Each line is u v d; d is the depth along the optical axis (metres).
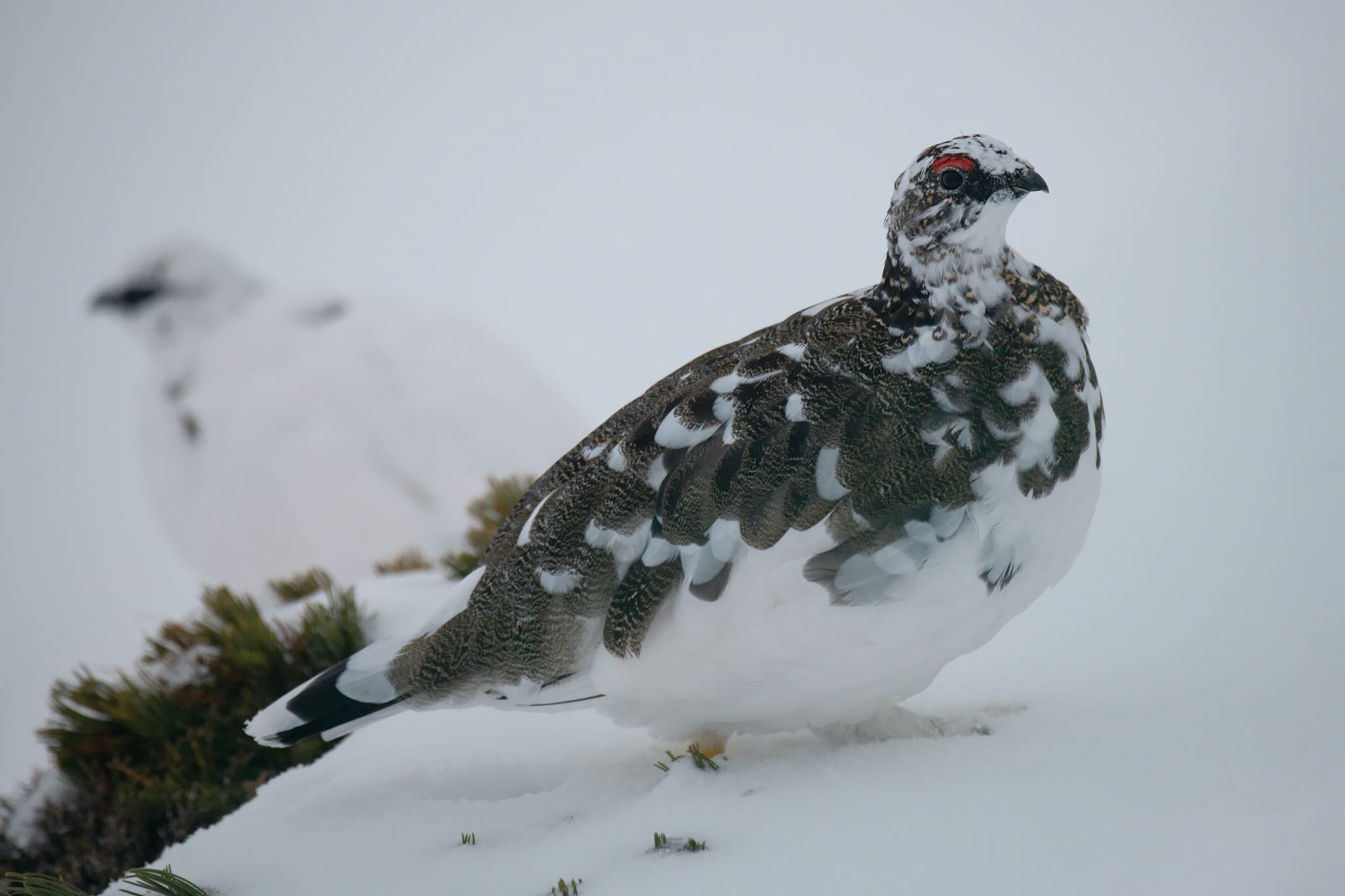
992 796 5.06
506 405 24.08
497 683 6.45
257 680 10.25
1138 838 4.51
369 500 22.67
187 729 10.10
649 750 6.87
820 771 5.73
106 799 10.07
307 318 26.03
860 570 5.46
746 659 5.66
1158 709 5.64
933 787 5.26
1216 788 4.75
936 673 5.91
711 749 6.35
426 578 11.56
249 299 26.66
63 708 10.68
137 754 10.41
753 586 5.57
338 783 7.14
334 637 10.21
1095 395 5.89
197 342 25.72
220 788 9.62
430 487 22.77
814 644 5.54
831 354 5.91
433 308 25.78
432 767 7.15
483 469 23.11
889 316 5.86
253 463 23.45
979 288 5.68
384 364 24.31
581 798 6.30
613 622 5.93
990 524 5.50
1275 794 4.56
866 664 5.59
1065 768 5.20
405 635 6.86
